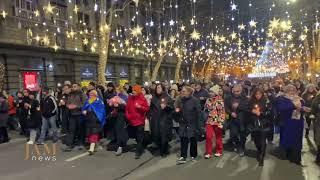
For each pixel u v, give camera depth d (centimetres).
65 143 1418
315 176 908
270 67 6378
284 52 5528
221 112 1142
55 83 3262
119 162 1098
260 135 1053
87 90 1411
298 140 1044
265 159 1104
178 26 4394
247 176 914
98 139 1327
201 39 5172
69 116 1341
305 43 4144
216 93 1147
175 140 1485
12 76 2739
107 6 4103
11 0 2841
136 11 4416
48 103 1427
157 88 1184
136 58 4825
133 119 1172
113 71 4362
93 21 3972
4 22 2723
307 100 1351
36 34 3072
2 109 1555
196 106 1071
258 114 1056
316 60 4084
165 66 5859
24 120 1694
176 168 1011
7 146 1457
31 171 1002
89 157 1175
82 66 3684
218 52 5688
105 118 1284
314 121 1037
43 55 3091
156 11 4694
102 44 2383
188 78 6606
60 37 3400
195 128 1075
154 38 5172
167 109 1170
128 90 1539
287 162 1063
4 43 2652
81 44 3734
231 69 6875
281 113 1061
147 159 1136
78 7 3756
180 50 4228
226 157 1139
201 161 1091
